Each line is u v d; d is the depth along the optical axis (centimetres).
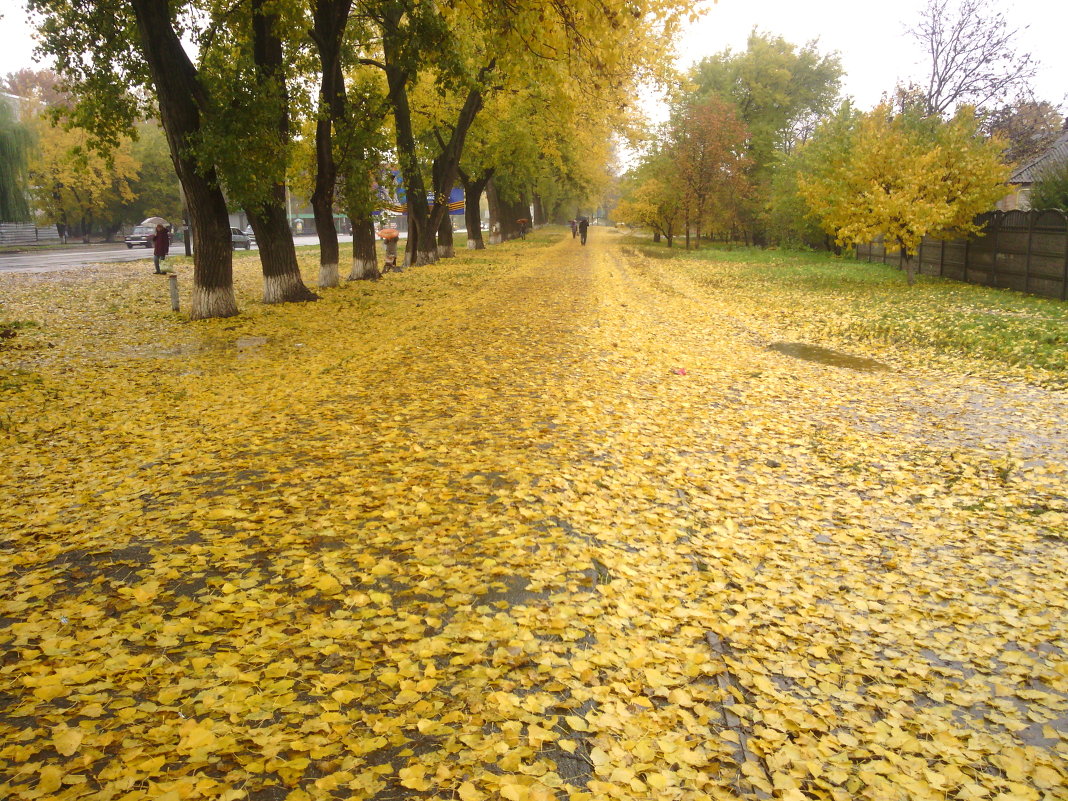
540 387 885
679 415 801
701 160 3956
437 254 3219
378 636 349
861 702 325
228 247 1467
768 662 353
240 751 267
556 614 376
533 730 282
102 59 1463
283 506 511
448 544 456
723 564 457
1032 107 3403
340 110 1822
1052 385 902
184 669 318
